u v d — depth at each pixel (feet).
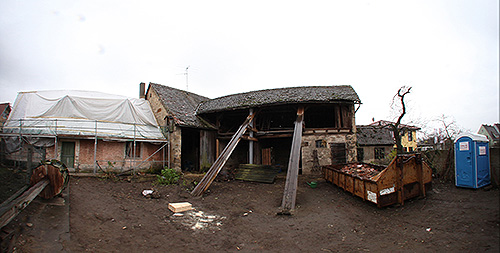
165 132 48.42
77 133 37.27
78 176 34.22
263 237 19.72
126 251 16.58
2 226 14.70
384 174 24.11
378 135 81.97
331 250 17.25
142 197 28.84
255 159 53.42
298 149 35.50
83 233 18.07
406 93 44.57
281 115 62.49
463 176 26.11
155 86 56.59
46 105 39.96
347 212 24.61
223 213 25.44
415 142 90.27
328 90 50.88
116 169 41.19
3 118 53.93
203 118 55.67
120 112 44.57
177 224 21.84
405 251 15.85
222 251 17.37
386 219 21.84
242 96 56.39
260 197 31.81
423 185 25.61
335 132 47.03
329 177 36.94
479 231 16.67
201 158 50.83
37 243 15.76
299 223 22.50
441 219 19.70
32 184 21.80
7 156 36.42
